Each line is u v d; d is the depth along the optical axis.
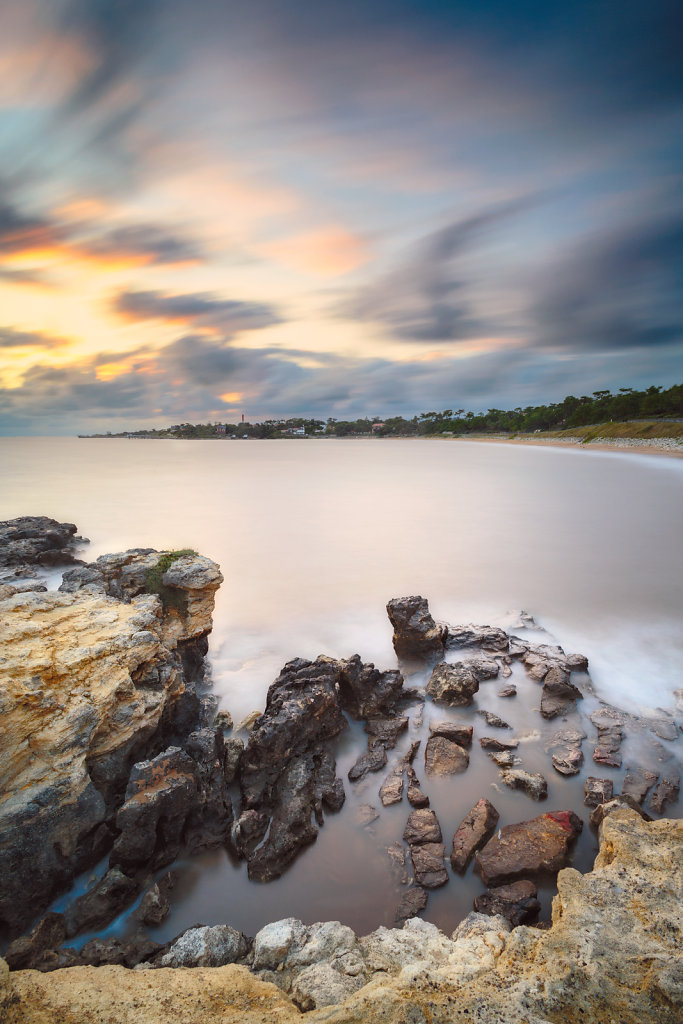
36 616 12.02
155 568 18.02
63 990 5.60
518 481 69.38
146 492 61.81
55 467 95.12
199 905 9.27
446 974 5.64
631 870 6.82
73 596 13.63
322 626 22.03
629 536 38.28
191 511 49.38
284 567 31.09
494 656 18.30
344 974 6.52
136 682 11.98
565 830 10.23
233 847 10.29
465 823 10.62
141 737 11.16
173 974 6.07
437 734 13.66
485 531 40.50
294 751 12.31
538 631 21.03
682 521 43.25
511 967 5.61
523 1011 4.87
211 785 11.03
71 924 8.64
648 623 21.83
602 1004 4.89
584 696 15.90
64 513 47.62
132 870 9.48
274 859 9.83
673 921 5.87
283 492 62.72
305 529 41.78
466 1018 4.83
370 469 91.94
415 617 18.03
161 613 15.82
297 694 13.65
